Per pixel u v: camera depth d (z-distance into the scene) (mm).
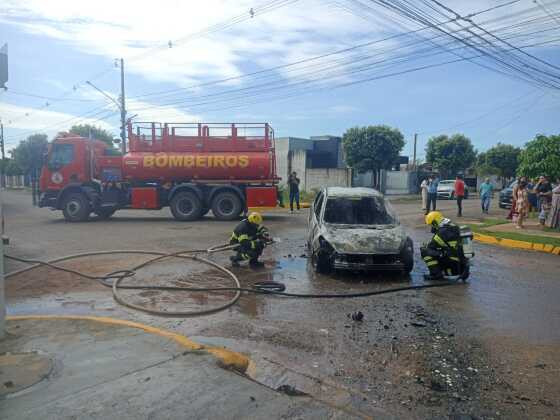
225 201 17016
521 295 7270
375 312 6297
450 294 7285
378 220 9250
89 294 6902
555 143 18906
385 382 4172
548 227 14758
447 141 45281
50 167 16656
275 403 3584
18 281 7609
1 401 3416
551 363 4645
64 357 4230
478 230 14039
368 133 36688
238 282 7602
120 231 13891
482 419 3562
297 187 21094
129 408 3377
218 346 4938
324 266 8484
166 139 17094
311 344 5074
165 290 7195
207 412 3383
